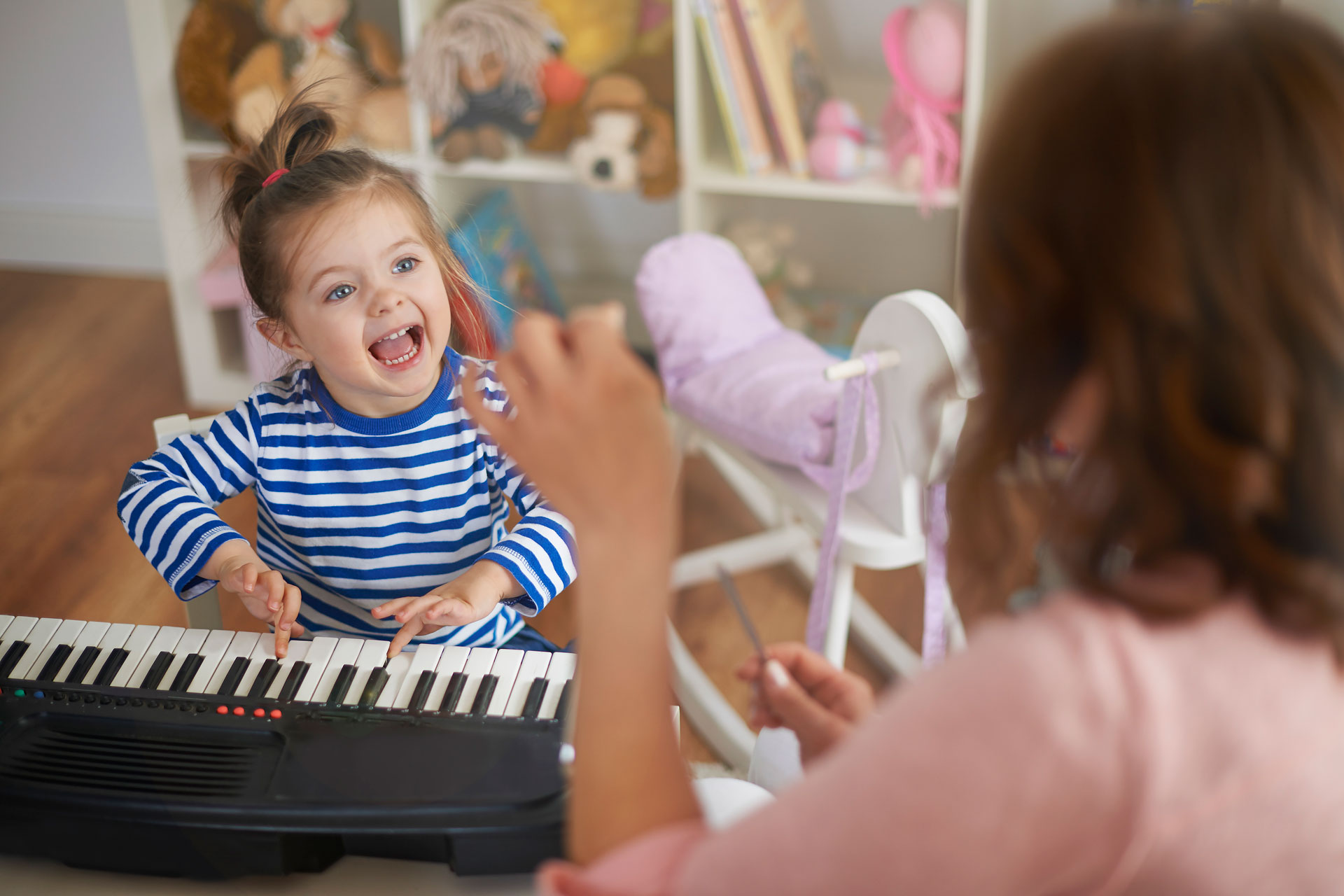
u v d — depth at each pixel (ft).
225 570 3.09
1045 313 1.33
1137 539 1.36
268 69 6.87
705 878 1.34
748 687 5.51
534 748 2.47
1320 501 1.27
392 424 3.40
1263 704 1.29
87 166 9.34
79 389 8.03
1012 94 1.38
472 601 3.04
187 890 2.30
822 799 1.31
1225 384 1.25
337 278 3.19
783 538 6.31
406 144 7.06
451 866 2.33
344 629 3.56
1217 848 1.30
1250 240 1.22
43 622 2.88
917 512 4.33
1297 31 1.28
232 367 7.99
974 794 1.25
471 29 6.64
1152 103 1.25
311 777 2.39
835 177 6.75
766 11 6.50
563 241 8.65
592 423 1.55
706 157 7.20
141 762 2.43
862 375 4.07
